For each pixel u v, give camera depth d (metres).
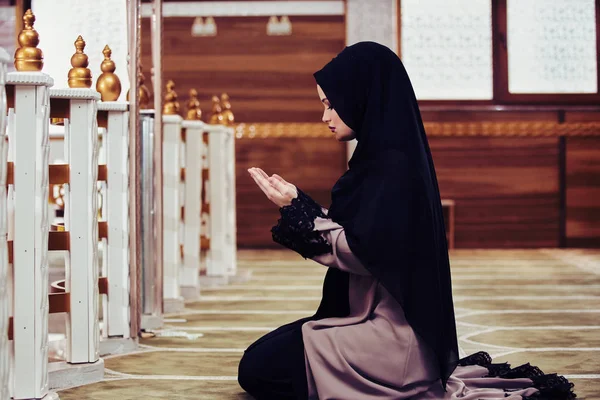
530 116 8.20
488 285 5.31
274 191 2.17
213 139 5.21
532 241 8.24
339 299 2.28
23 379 2.25
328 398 2.09
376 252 2.06
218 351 3.13
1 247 1.98
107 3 3.53
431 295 2.11
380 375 2.11
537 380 2.32
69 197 2.66
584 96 8.23
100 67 3.43
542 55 8.25
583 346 3.22
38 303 2.26
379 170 2.13
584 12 8.23
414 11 8.29
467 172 8.22
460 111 8.19
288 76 8.31
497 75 8.24
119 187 3.11
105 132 3.10
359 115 2.21
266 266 6.64
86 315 2.65
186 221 4.64
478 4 8.27
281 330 2.30
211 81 8.31
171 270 4.18
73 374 2.59
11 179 2.29
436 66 8.28
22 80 2.24
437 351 2.10
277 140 8.34
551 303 4.47
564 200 8.21
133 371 2.78
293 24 8.29
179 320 3.89
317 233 2.10
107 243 3.12
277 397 2.23
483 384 2.32
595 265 6.58
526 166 8.22
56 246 2.65
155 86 3.69
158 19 3.69
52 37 3.51
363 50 2.21
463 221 8.24
